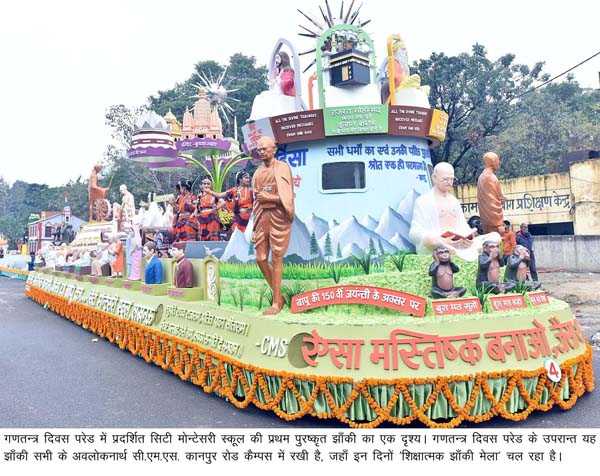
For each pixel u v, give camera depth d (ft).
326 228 24.09
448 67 91.91
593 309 47.80
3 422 21.85
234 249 26.55
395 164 25.27
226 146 47.03
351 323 19.67
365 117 24.16
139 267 40.34
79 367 31.68
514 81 98.99
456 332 19.57
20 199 290.56
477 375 18.97
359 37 27.61
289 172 22.26
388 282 21.68
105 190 67.51
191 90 128.06
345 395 19.02
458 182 103.60
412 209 25.02
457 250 23.00
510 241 25.41
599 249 76.59
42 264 75.05
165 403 23.97
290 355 20.52
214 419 21.53
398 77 28.63
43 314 56.75
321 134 24.43
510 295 22.27
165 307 30.96
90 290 46.32
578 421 20.10
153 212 46.75
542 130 109.81
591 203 80.38
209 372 24.75
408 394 18.52
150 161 50.26
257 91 120.26
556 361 21.04
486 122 92.38
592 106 135.33
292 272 23.88
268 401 20.77
